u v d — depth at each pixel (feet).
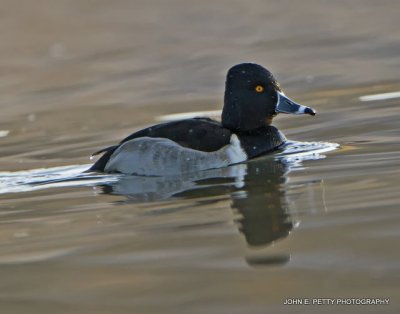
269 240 31.12
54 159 49.60
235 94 45.88
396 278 26.40
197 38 88.74
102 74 78.18
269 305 25.46
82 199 39.73
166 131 44.52
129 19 96.32
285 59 77.97
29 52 87.15
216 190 39.06
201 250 30.66
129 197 39.32
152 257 30.40
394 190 35.70
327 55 77.87
